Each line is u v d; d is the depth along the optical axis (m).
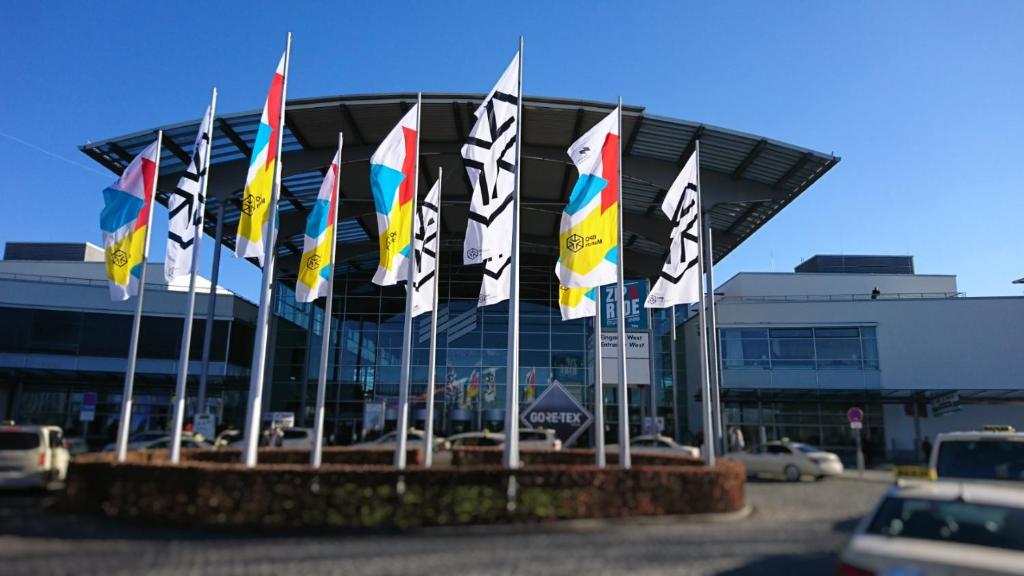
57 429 18.58
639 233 42.62
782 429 39.09
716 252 46.97
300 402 43.38
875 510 6.10
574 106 31.89
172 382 40.91
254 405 15.10
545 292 44.59
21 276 45.56
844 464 35.53
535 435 26.48
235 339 43.72
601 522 12.33
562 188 40.41
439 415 41.81
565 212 16.61
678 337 46.94
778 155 33.19
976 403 37.78
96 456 15.77
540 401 20.86
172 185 35.19
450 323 43.44
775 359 40.03
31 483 16.50
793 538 11.06
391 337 43.69
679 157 35.28
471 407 41.91
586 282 16.20
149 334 41.59
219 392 41.97
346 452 20.47
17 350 39.19
